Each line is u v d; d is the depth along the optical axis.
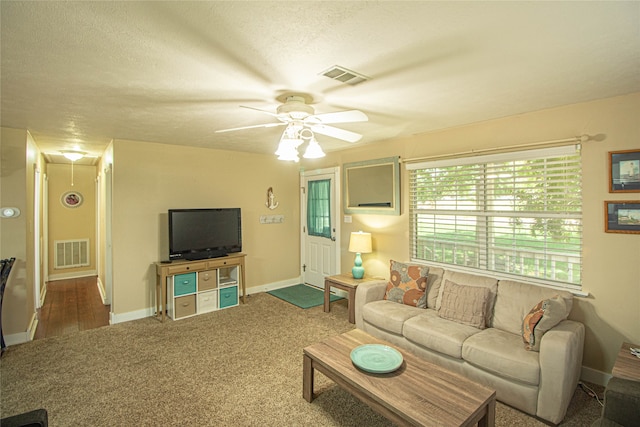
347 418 2.21
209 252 4.42
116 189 3.96
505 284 2.91
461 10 1.35
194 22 1.42
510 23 1.45
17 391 2.50
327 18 1.40
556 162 2.85
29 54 1.71
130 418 2.20
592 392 2.50
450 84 2.21
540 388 2.15
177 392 2.50
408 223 4.04
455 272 3.31
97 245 6.33
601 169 2.59
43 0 1.25
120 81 2.08
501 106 2.74
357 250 4.18
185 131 3.53
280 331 3.67
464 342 2.50
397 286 3.47
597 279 2.63
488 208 3.33
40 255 4.80
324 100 2.52
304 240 5.78
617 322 2.54
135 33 1.51
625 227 2.50
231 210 4.65
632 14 1.37
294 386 2.59
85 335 3.57
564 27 1.49
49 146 4.34
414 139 3.94
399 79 2.10
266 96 2.39
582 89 2.34
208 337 3.51
